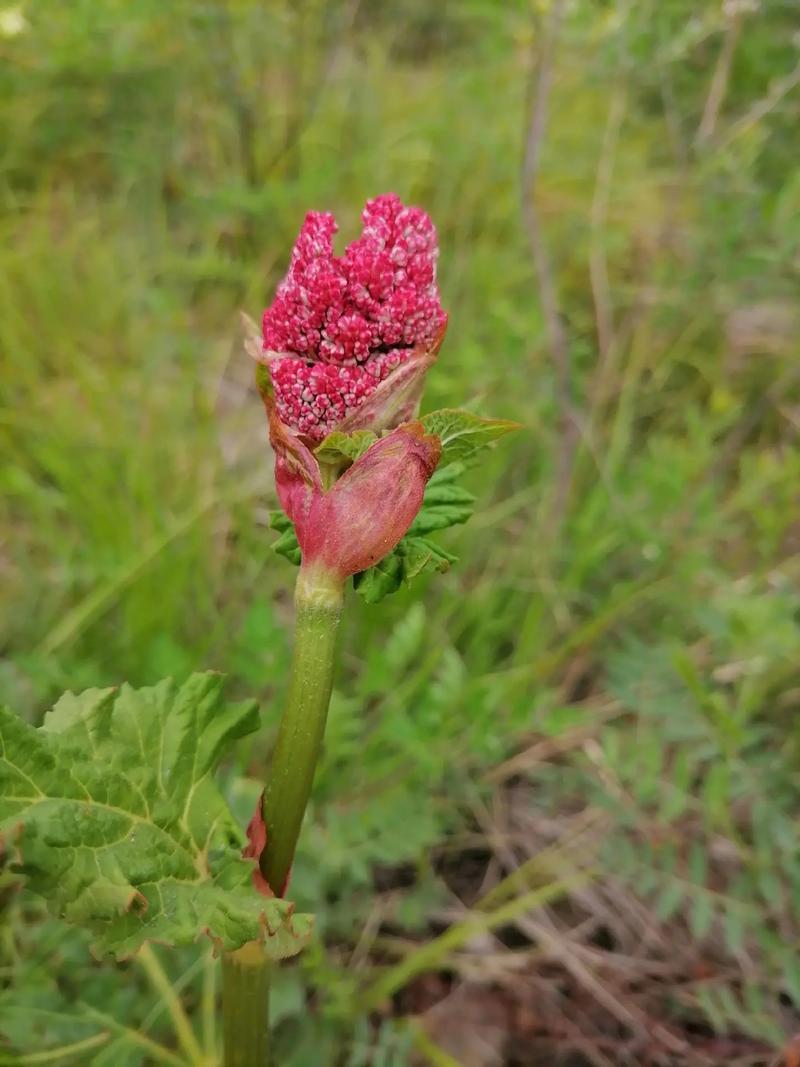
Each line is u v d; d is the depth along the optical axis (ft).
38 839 0.73
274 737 1.61
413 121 2.85
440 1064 1.30
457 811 1.69
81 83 2.68
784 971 1.36
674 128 2.15
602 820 1.63
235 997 0.97
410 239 0.73
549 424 2.12
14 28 2.46
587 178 2.67
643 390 2.28
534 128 1.81
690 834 1.59
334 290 0.72
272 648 1.45
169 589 1.67
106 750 0.81
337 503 0.75
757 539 2.08
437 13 3.46
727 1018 1.42
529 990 1.46
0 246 2.32
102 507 1.73
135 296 2.20
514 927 1.55
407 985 1.46
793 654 1.60
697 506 1.87
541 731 1.63
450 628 1.86
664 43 2.03
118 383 1.97
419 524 0.88
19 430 2.00
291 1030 1.31
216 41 2.54
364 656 1.77
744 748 1.61
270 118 2.79
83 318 2.22
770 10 2.26
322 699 0.80
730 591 1.77
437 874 1.62
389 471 0.73
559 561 1.98
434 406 1.94
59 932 1.28
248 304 2.32
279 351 0.76
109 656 1.67
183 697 0.86
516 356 2.08
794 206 1.88
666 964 1.49
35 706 1.55
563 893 1.57
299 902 1.39
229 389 2.26
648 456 2.20
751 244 2.00
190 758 0.85
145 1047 1.18
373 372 0.74
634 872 1.41
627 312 2.39
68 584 1.67
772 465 1.92
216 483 1.83
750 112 2.07
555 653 1.76
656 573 1.80
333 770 1.59
